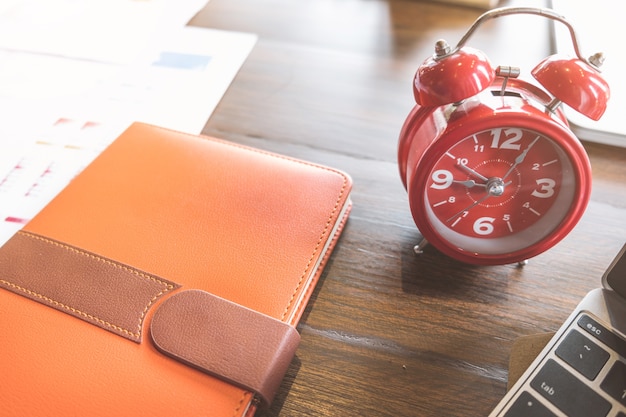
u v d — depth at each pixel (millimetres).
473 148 408
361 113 653
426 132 424
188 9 835
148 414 347
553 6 728
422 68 393
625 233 508
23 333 384
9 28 780
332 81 700
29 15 812
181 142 537
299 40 771
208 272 424
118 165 511
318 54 744
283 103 669
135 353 375
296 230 455
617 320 375
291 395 404
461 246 457
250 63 730
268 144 613
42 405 348
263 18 817
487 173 423
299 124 639
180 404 352
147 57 733
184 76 702
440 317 450
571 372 354
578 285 469
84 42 760
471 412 392
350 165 588
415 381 410
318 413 394
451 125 392
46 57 727
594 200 539
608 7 724
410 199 426
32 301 404
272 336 377
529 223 451
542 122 383
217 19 814
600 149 591
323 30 789
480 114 386
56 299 403
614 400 340
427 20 793
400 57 732
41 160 578
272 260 434
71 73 702
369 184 567
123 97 665
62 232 451
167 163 513
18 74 694
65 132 614
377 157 598
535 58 699
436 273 483
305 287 427
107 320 392
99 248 439
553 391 347
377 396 402
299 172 505
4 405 348
